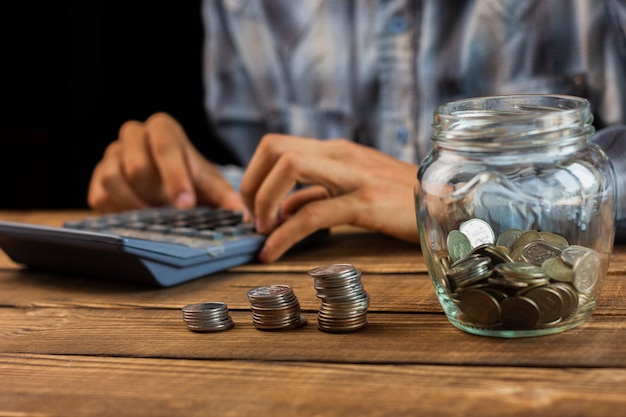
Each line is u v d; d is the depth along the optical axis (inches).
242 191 45.6
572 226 28.9
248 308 34.6
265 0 84.7
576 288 27.5
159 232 44.1
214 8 87.6
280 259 44.1
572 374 24.5
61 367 28.5
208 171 58.1
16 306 37.7
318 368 26.5
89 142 109.1
